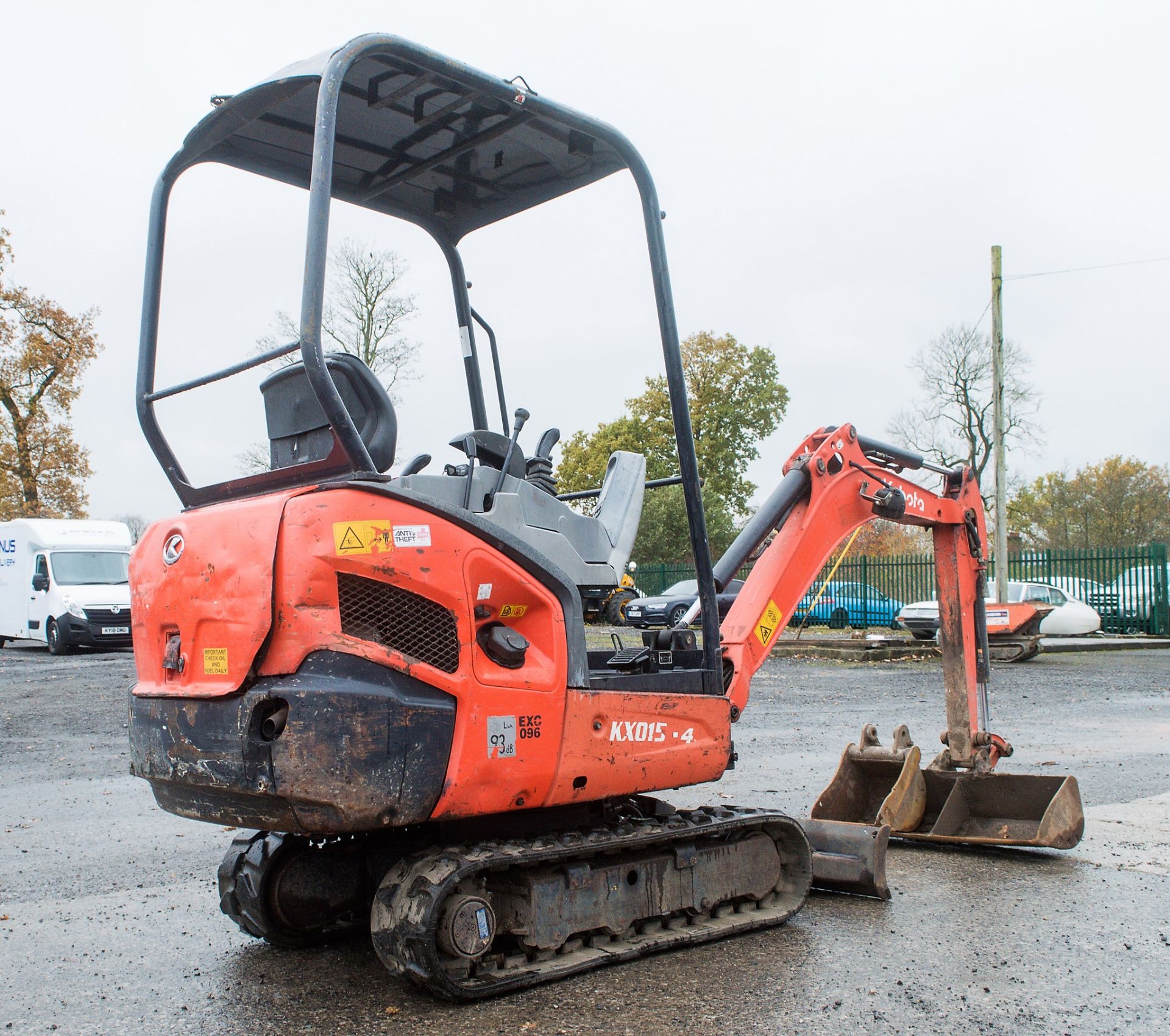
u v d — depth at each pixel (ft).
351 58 11.62
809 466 19.10
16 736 35.06
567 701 12.69
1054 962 13.32
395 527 11.59
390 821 11.27
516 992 12.28
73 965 13.65
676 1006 11.80
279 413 13.60
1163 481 198.90
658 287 14.60
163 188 14.32
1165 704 43.47
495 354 17.11
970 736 20.92
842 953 13.65
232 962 13.71
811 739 33.81
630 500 15.58
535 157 15.17
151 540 13.23
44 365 124.98
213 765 11.62
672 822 14.42
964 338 139.33
